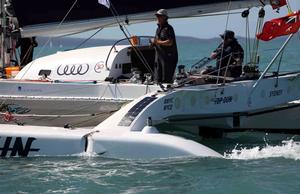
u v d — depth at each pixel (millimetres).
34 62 28391
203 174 20250
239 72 28031
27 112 26219
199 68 28781
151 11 27625
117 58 26891
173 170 20578
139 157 21797
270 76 27734
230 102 26031
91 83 25766
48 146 22391
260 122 28391
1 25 29906
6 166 21359
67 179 19766
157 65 26219
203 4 27266
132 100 24828
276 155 23000
